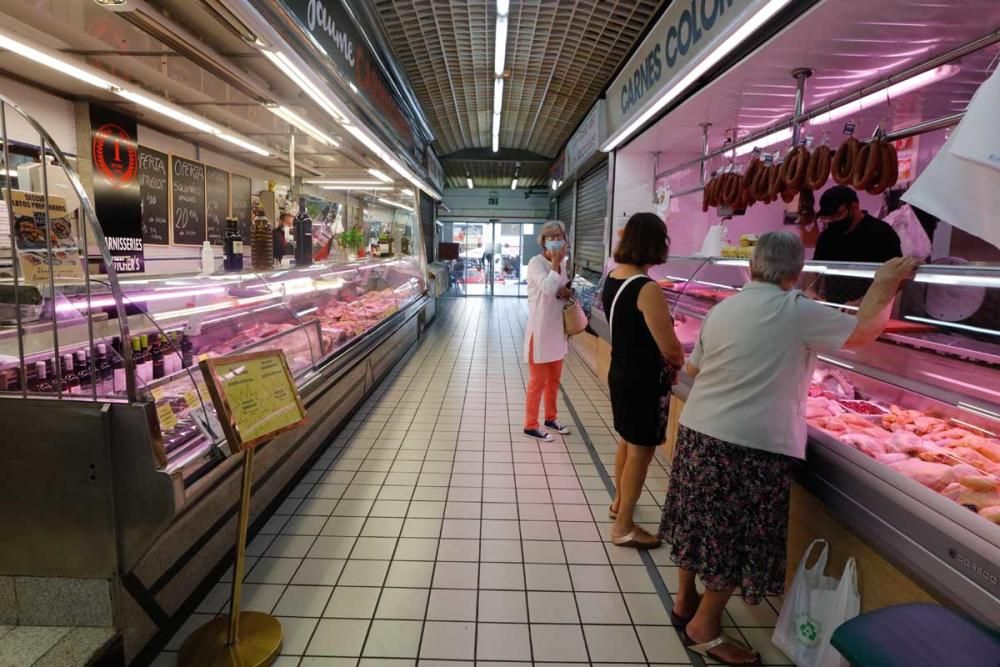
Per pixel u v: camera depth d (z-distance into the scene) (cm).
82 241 171
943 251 424
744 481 190
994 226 159
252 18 218
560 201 1267
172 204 396
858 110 413
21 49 236
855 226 343
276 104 335
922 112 416
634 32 556
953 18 267
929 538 155
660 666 200
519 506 316
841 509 190
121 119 340
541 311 410
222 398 177
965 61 313
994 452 181
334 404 409
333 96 321
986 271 162
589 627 219
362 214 794
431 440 417
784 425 188
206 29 243
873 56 321
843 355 271
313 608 226
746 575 192
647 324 251
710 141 609
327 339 402
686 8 366
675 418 363
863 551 190
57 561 180
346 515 302
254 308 321
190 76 288
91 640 178
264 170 543
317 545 272
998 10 258
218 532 244
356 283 582
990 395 200
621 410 264
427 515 304
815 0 260
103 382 174
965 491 167
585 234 931
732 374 193
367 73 429
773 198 364
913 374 232
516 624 220
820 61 330
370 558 262
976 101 155
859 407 243
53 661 169
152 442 173
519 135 1103
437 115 952
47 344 183
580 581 248
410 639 210
